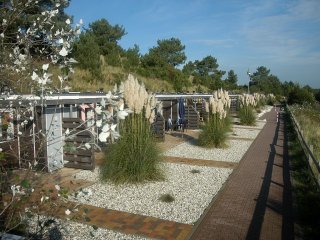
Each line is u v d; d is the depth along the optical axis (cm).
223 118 1322
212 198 684
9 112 348
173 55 5494
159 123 1395
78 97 958
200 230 527
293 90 4953
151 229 526
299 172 916
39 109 776
